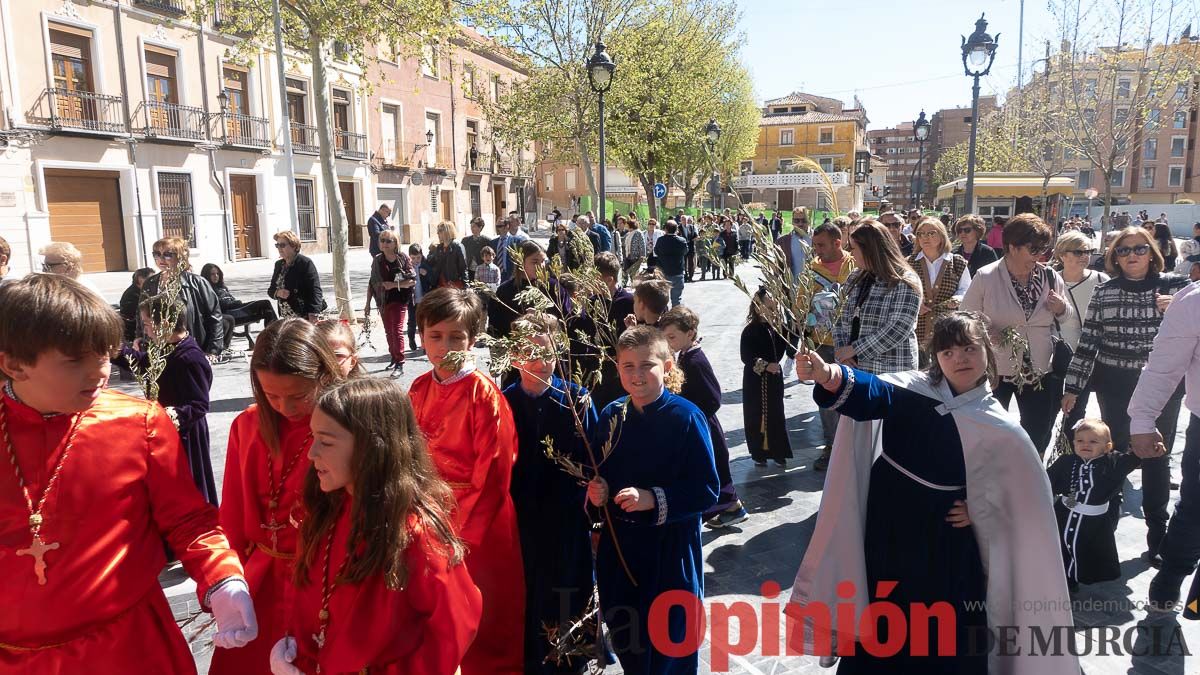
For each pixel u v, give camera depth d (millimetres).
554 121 20406
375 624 1914
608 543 2912
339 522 2033
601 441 2949
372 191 31250
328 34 11547
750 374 5484
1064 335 4668
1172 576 3396
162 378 3797
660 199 22766
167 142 21922
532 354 2854
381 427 1935
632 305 5227
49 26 18891
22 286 1816
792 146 64250
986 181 25562
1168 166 54812
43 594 1872
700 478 2768
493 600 2898
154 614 2086
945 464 2562
